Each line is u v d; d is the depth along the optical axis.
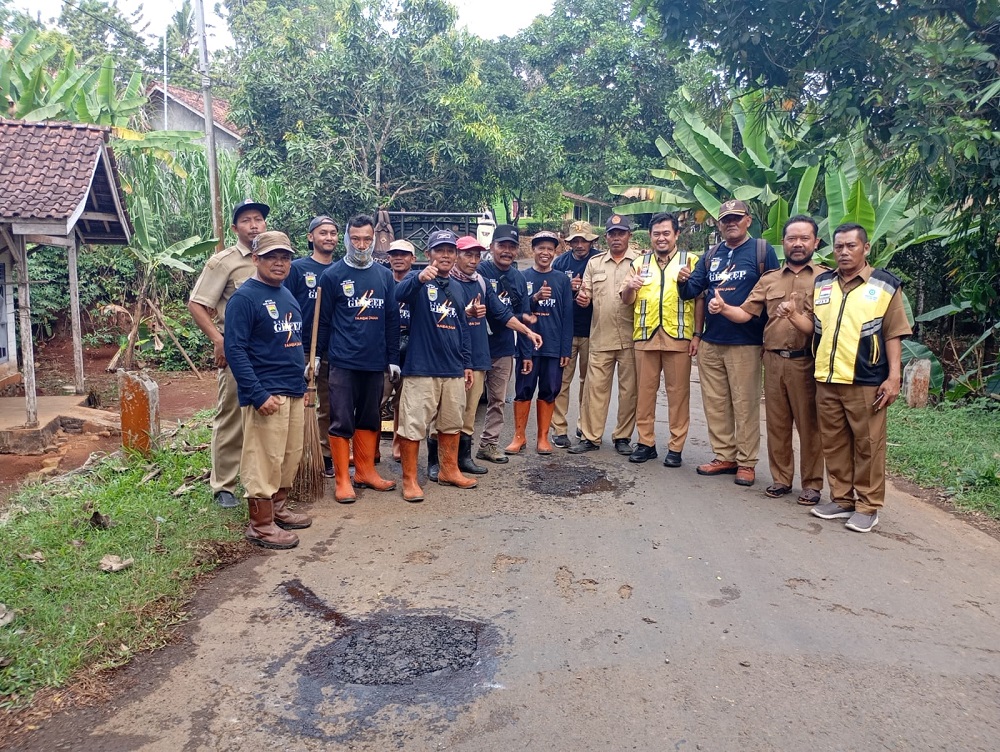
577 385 10.79
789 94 8.01
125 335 13.88
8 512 5.14
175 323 13.79
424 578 4.31
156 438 6.30
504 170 19.03
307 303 5.75
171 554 4.39
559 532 5.02
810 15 7.53
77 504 5.08
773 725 3.02
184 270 13.56
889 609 4.02
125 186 12.97
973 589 4.29
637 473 6.38
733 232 5.92
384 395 7.17
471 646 3.59
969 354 10.77
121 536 4.57
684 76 22.55
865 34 7.17
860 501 5.18
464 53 18.31
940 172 7.77
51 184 8.08
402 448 5.59
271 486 4.67
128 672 3.35
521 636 3.68
